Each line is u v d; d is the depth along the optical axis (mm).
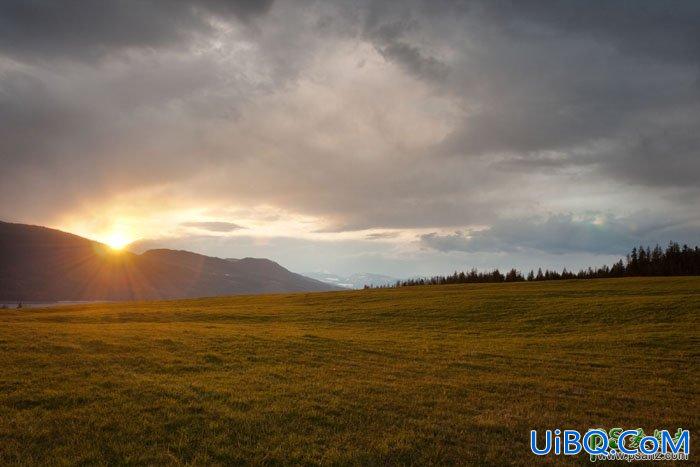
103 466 11695
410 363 27375
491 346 35312
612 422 17438
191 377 20469
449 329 47094
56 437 13266
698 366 28250
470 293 79438
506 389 21688
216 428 14445
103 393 17188
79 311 72375
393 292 90250
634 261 179125
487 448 14203
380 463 12719
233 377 20953
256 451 12969
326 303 75875
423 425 15797
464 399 19516
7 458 11898
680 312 48656
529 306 58688
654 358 30422
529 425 16516
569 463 13547
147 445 13023
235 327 43594
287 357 26781
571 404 19641
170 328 39250
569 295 68438
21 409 15305
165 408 15852
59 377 19062
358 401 18203
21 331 31078
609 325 45375
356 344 33438
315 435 14352
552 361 29344
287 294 105188
